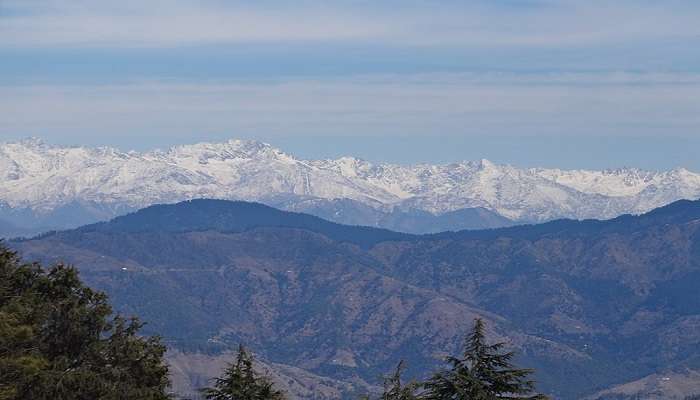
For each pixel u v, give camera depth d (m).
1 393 141.75
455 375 128.00
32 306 167.88
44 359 153.25
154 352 170.75
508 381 129.38
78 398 150.62
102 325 170.00
